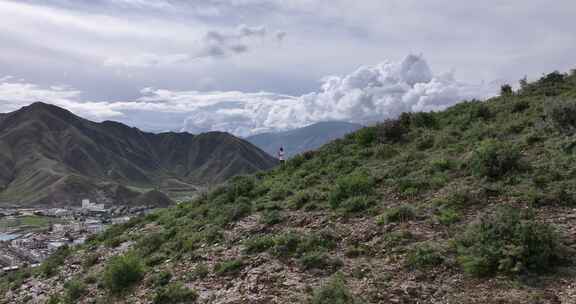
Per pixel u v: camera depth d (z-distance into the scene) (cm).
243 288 1003
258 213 1644
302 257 1080
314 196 1606
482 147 1464
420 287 844
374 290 860
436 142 1891
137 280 1258
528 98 2262
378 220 1198
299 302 871
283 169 2517
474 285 810
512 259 820
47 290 1536
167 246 1572
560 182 1143
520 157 1348
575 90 2130
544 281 768
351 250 1072
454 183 1347
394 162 1780
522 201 1101
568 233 904
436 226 1092
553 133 1552
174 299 1029
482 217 972
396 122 2273
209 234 1492
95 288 1323
